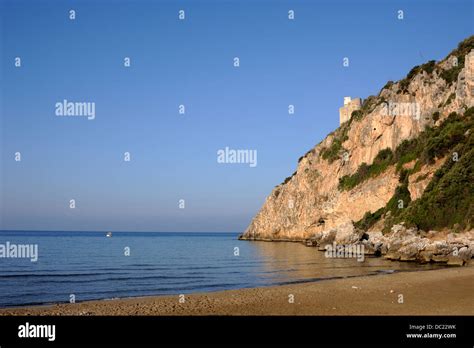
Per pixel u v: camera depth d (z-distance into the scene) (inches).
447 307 822.5
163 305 870.4
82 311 810.8
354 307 831.7
